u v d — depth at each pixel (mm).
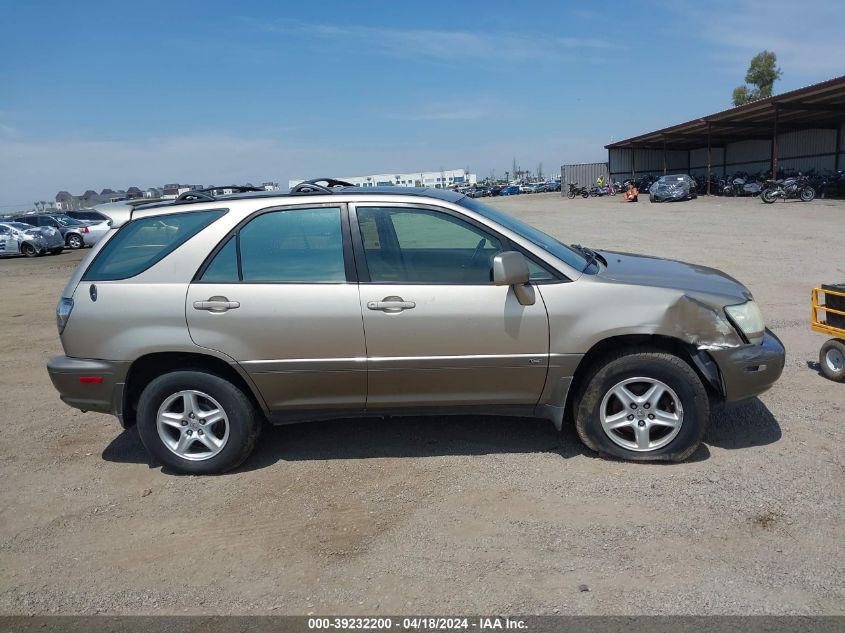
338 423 5004
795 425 4570
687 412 3971
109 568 3314
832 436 4363
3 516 3891
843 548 3137
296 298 4008
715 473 3924
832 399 5039
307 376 4062
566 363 3977
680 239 16141
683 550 3180
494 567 3123
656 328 3875
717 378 3953
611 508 3590
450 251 4145
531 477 3992
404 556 3258
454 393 4113
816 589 2855
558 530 3404
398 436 4699
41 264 21219
